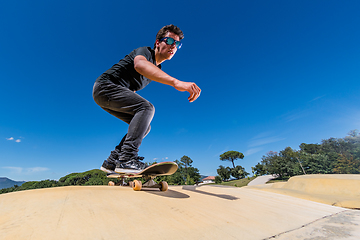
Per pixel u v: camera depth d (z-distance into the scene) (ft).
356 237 3.02
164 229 3.10
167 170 6.71
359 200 10.25
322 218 4.41
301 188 23.94
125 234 2.79
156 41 8.33
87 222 3.10
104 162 8.38
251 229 3.37
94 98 7.51
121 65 7.55
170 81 5.89
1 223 2.90
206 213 4.18
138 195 5.40
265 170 204.23
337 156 157.89
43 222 2.98
